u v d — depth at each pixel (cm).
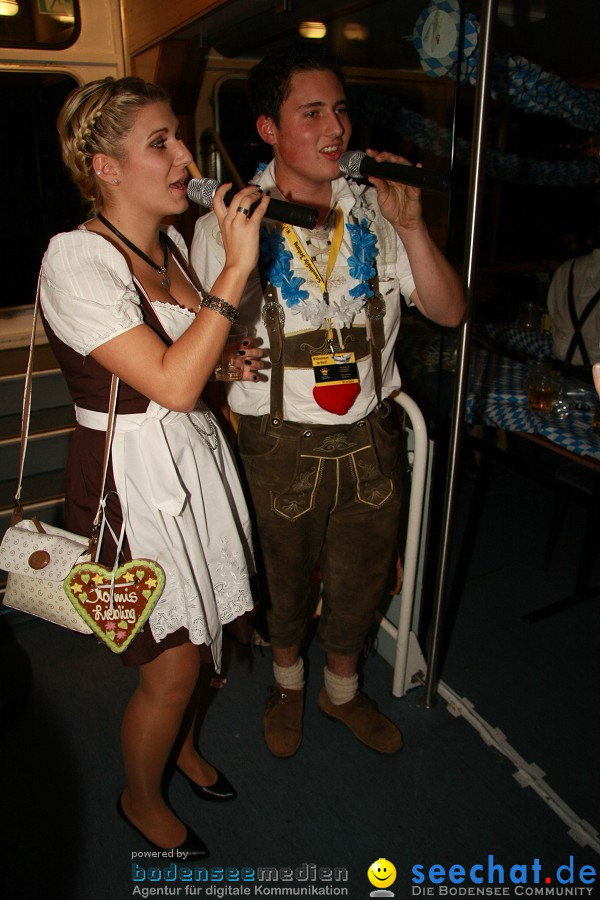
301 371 160
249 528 168
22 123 269
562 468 279
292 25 243
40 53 260
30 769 204
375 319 161
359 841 184
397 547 199
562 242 439
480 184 158
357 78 310
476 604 277
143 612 141
